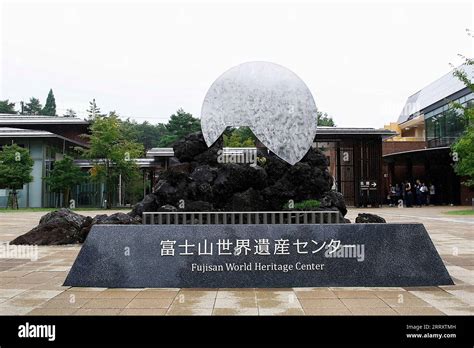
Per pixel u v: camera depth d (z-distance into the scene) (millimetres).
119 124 42250
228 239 6746
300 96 10359
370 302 5816
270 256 6719
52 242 12172
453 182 38281
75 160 43188
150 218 10617
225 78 10391
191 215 10227
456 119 36344
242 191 12289
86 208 40344
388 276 6707
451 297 6066
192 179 12523
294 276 6684
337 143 34438
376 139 33938
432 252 6816
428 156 36688
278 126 10242
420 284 6715
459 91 35750
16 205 35812
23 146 39406
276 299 5965
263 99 10273
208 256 6727
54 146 41656
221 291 6438
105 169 38188
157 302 5867
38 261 9484
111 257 6809
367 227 6805
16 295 6301
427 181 39406
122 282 6727
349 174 35719
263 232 6762
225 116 10258
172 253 6758
